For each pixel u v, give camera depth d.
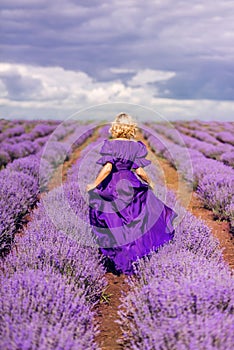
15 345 2.65
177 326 2.81
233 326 2.76
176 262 3.88
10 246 5.38
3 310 3.09
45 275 3.68
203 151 15.14
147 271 4.08
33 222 5.72
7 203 6.36
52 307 3.17
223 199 7.26
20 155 13.46
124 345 3.30
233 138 17.84
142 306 3.32
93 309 4.03
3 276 3.73
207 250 4.79
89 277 4.10
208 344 2.60
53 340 2.77
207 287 3.23
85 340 2.99
